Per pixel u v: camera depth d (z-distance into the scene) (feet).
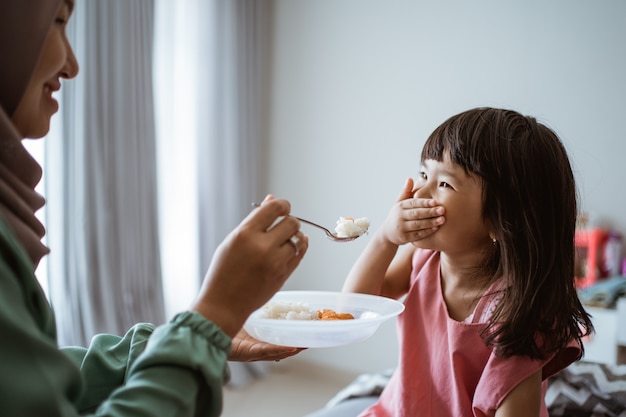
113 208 8.20
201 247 10.11
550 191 2.94
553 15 8.77
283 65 11.20
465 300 3.19
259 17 10.98
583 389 5.45
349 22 10.45
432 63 9.69
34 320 1.75
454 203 2.91
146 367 1.79
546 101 8.88
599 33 8.50
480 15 9.27
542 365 2.80
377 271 3.50
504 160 2.86
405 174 10.00
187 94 9.74
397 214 3.14
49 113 2.22
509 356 2.78
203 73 9.95
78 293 7.90
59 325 7.73
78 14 7.57
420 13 9.76
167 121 9.29
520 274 2.88
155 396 1.70
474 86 9.36
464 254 3.12
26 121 2.11
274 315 3.15
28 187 2.14
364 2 10.28
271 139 11.41
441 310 3.25
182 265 9.78
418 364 3.31
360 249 10.49
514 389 2.77
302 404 9.64
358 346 10.71
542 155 2.94
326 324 2.70
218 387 1.82
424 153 3.15
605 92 8.51
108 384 2.42
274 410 9.35
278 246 2.00
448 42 9.53
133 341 2.57
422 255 3.59
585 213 8.54
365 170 10.40
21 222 1.97
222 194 10.32
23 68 1.99
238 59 10.51
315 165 10.94
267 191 11.50
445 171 2.95
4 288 1.61
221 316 1.95
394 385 3.67
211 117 10.07
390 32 10.05
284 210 2.09
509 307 2.86
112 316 8.11
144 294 8.75
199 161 9.96
